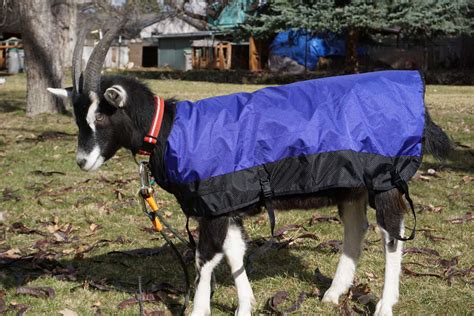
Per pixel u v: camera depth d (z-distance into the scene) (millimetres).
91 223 6355
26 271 5125
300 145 3875
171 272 5125
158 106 4039
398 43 29266
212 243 3980
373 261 5188
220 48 34750
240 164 3861
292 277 4949
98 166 4113
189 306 4438
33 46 13883
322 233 5984
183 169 3859
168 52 39438
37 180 8156
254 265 5203
